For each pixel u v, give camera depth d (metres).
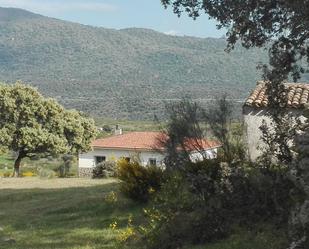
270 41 9.43
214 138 12.73
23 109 40.84
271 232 8.46
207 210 9.10
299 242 6.74
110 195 14.67
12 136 40.66
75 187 21.03
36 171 47.84
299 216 6.96
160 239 9.14
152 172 13.84
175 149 13.19
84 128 44.91
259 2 9.24
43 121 42.28
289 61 9.30
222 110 12.77
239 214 9.10
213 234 8.98
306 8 8.29
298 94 17.14
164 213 9.61
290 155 8.94
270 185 8.95
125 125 86.00
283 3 8.75
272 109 9.48
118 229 11.66
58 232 12.25
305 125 8.70
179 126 13.04
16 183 24.27
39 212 15.55
